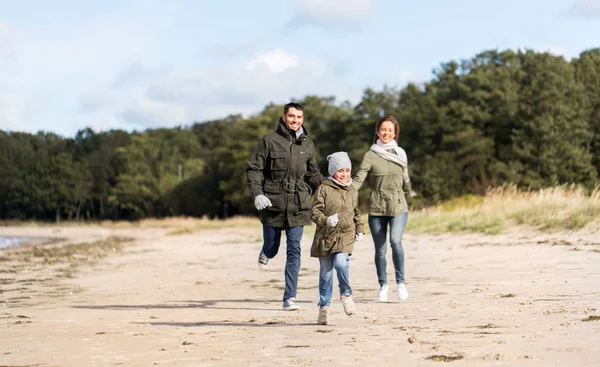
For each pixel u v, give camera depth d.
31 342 4.77
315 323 5.39
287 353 3.93
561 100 53.94
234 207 86.50
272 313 6.25
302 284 9.17
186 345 4.40
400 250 6.82
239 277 10.84
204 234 35.62
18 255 19.75
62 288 9.97
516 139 54.38
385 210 6.91
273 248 6.82
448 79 69.00
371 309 6.16
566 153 51.28
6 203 101.69
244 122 76.81
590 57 61.34
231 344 4.37
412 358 3.56
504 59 68.38
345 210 5.46
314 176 6.91
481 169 55.06
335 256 5.40
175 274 11.90
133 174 89.25
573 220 13.77
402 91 73.94
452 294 6.91
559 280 7.35
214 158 87.75
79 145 113.69
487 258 10.62
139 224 66.62
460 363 3.37
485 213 17.78
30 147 111.19
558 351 3.57
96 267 14.39
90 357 4.05
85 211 105.81
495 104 59.66
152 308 7.02
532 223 15.05
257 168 6.68
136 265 14.70
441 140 61.84
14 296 8.98
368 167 6.95
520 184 51.69
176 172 91.62
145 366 3.70
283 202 6.64
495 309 5.55
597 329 4.24
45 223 89.56
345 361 3.57
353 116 70.81
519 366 3.25
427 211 25.50
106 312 6.72
